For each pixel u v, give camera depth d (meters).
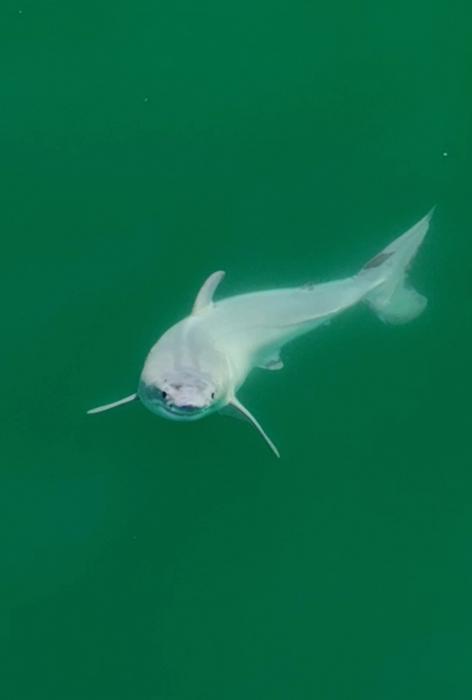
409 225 21.56
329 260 21.09
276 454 17.47
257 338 18.44
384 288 20.22
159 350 17.14
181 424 19.12
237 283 20.61
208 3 23.81
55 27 23.50
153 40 23.41
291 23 23.70
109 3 23.75
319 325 19.44
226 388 17.03
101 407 17.92
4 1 23.70
